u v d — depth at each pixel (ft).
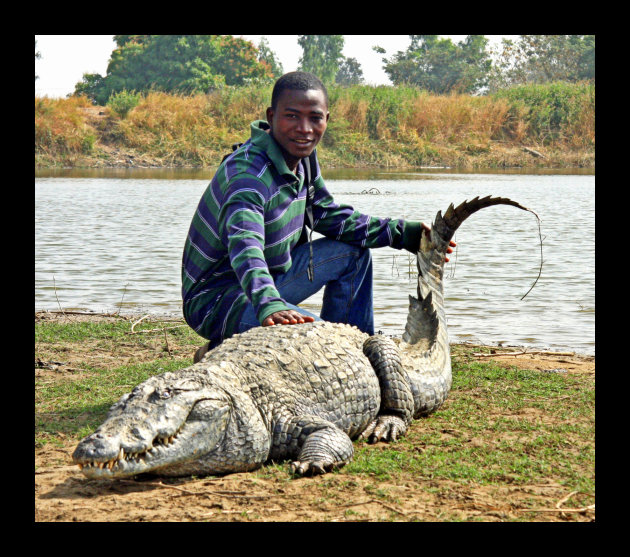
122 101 125.29
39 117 116.16
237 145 17.88
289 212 17.26
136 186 84.28
